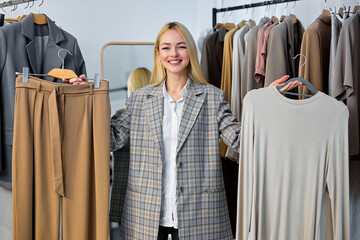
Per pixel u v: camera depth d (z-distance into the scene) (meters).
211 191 1.62
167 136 1.63
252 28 1.99
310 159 1.47
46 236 1.57
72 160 1.58
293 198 1.50
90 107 1.58
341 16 1.98
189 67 1.76
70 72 1.63
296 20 2.04
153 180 1.60
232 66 2.14
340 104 1.46
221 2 2.81
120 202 2.08
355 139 1.73
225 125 1.63
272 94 1.51
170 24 1.68
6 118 1.80
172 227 1.69
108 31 2.83
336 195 1.44
